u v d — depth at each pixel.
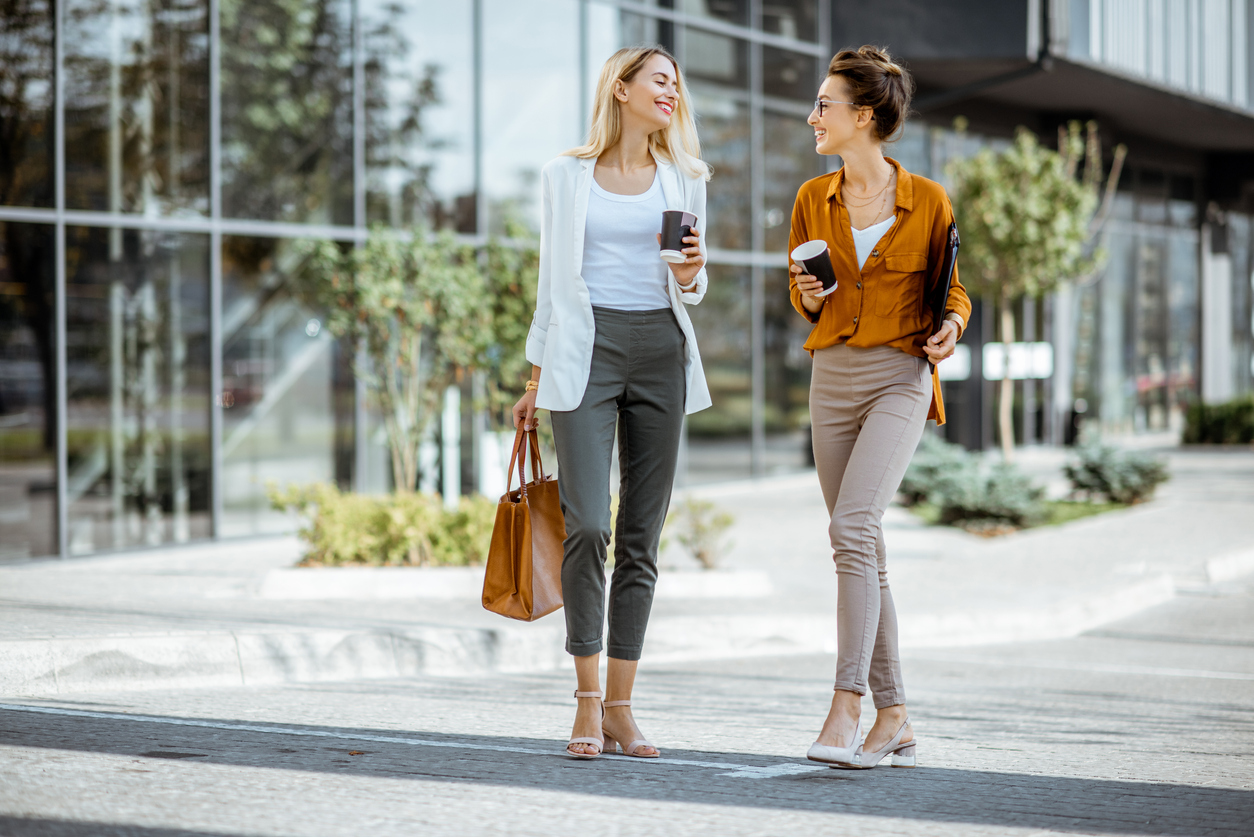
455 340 14.44
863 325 5.23
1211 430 33.88
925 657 9.84
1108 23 27.00
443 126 17.55
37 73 13.76
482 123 18.02
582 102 19.42
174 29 14.80
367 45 16.69
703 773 5.12
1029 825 4.39
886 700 5.37
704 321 21.66
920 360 5.27
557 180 5.27
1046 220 23.67
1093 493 20.69
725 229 21.89
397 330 14.46
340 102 16.42
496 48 18.19
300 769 5.10
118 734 5.83
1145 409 36.78
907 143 28.66
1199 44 30.72
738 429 22.28
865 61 5.22
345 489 16.66
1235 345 41.72
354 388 16.66
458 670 8.78
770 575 12.71
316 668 8.26
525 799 4.60
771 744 6.01
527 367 14.77
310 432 16.38
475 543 11.73
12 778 4.85
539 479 5.44
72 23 13.98
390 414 14.49
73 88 14.01
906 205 5.18
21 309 13.73
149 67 14.61
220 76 15.24
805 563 13.63
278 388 16.05
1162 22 29.12
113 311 14.46
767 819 4.36
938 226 5.18
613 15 19.89
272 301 15.93
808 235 5.42
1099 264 24.78
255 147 15.61
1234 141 37.00
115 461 14.52
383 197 16.88
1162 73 29.09
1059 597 11.86
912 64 25.48
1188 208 38.72
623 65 5.23
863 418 5.32
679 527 13.57
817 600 11.15
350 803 4.52
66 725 6.04
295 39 15.95
